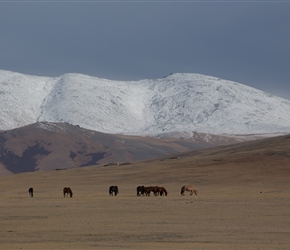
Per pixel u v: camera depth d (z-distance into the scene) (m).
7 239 49.94
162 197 100.06
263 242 47.06
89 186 140.88
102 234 52.47
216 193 114.50
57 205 82.12
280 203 83.88
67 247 44.72
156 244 46.16
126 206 80.06
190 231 54.16
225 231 54.09
